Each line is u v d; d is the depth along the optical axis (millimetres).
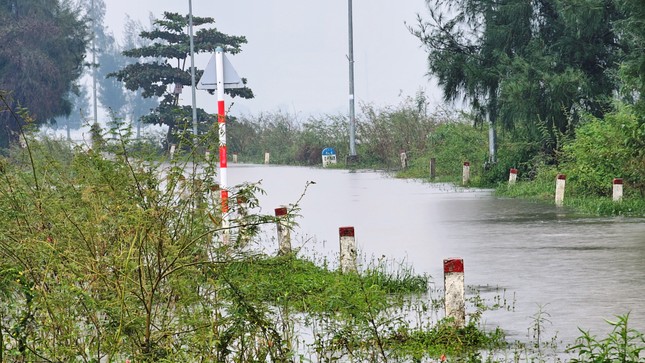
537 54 67688
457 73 71438
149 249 16203
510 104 67688
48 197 17906
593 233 40562
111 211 16812
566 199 55375
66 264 16125
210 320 15875
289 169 115625
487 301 25828
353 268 28375
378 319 22094
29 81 132625
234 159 149125
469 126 86812
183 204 17188
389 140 114125
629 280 28594
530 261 32969
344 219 49125
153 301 16250
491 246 37281
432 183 79250
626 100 64062
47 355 15594
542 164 65938
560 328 22188
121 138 17750
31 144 19641
